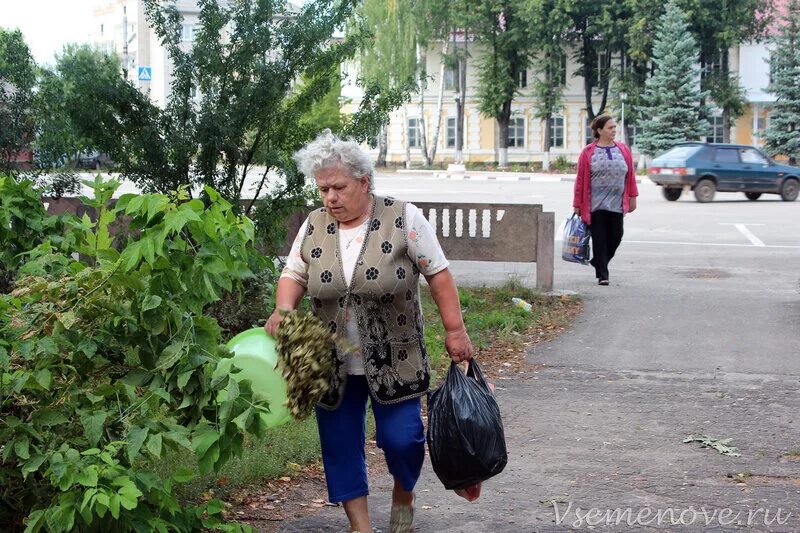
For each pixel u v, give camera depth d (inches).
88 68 349.4
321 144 152.5
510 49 2267.5
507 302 431.8
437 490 204.5
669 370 311.9
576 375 307.0
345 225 155.9
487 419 158.4
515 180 1862.7
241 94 350.6
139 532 136.9
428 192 1378.0
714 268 558.9
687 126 2100.1
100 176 191.8
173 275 150.7
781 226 836.0
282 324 152.4
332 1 368.5
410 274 154.3
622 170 467.2
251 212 361.7
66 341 144.3
